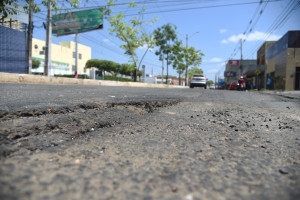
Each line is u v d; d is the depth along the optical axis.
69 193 0.84
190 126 2.24
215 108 3.70
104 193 0.86
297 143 1.77
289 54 19.64
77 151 1.39
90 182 0.95
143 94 5.37
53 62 36.78
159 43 31.52
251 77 37.53
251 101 5.43
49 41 12.37
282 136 2.01
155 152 1.42
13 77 8.39
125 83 16.52
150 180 1.00
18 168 1.03
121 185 0.94
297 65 19.45
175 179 1.02
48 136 1.61
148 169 1.14
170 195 0.87
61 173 1.02
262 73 29.58
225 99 5.44
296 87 19.53
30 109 2.09
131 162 1.23
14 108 2.07
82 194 0.84
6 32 12.90
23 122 1.73
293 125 2.57
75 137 1.72
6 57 12.97
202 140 1.76
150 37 20.86
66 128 1.83
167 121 2.41
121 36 19.88
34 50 33.19
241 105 4.43
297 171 1.17
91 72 24.72
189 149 1.51
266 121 2.77
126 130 1.98
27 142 1.44
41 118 1.90
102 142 1.61
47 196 0.80
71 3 4.82
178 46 32.09
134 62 21.16
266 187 0.97
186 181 1.01
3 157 1.17
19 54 13.71
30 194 0.80
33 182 0.90
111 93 5.09
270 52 25.55
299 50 19.41
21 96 3.41
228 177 1.07
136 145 1.57
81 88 6.69
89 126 1.99
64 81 11.00
